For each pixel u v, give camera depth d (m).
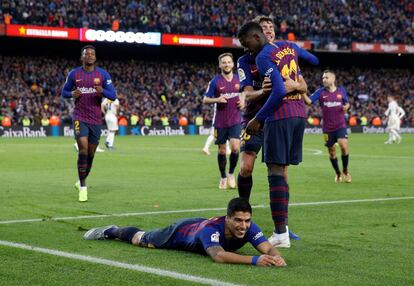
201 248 14.61
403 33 132.88
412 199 26.42
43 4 105.50
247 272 13.12
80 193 25.64
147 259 14.32
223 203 25.03
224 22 119.12
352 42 125.81
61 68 114.75
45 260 14.30
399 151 63.06
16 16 102.75
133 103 115.19
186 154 56.84
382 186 31.77
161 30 112.94
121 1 112.31
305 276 12.92
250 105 18.33
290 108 16.38
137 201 25.61
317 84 135.62
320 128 120.19
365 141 86.00
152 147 68.56
